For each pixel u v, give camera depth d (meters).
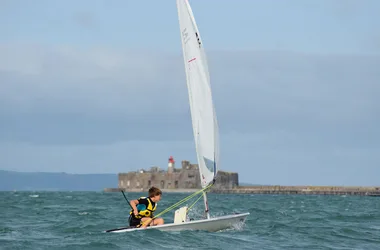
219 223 48.31
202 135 46.06
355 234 54.94
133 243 41.91
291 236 51.34
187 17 46.06
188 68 46.38
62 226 59.56
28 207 98.06
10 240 46.34
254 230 53.25
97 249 40.72
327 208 112.88
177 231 45.88
